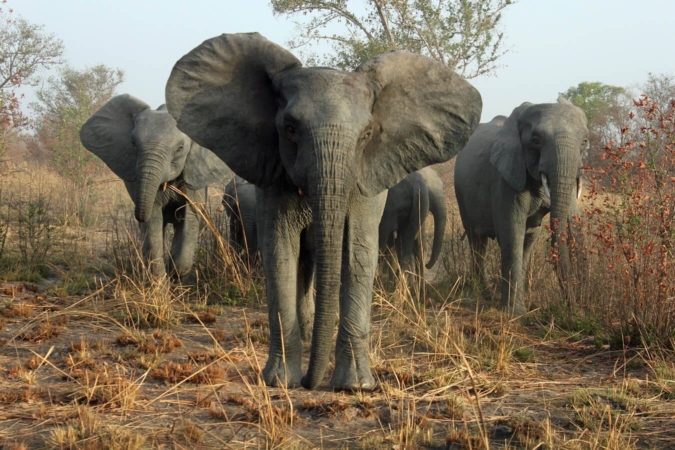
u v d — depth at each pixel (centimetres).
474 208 1278
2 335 833
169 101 680
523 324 989
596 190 955
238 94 678
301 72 642
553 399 674
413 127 682
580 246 984
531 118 1123
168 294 973
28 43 2783
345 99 612
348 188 594
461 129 692
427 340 806
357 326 674
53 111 3812
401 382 700
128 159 1244
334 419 604
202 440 553
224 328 922
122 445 526
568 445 552
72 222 1706
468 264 1263
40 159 3738
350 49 2450
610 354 828
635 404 649
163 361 756
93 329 878
